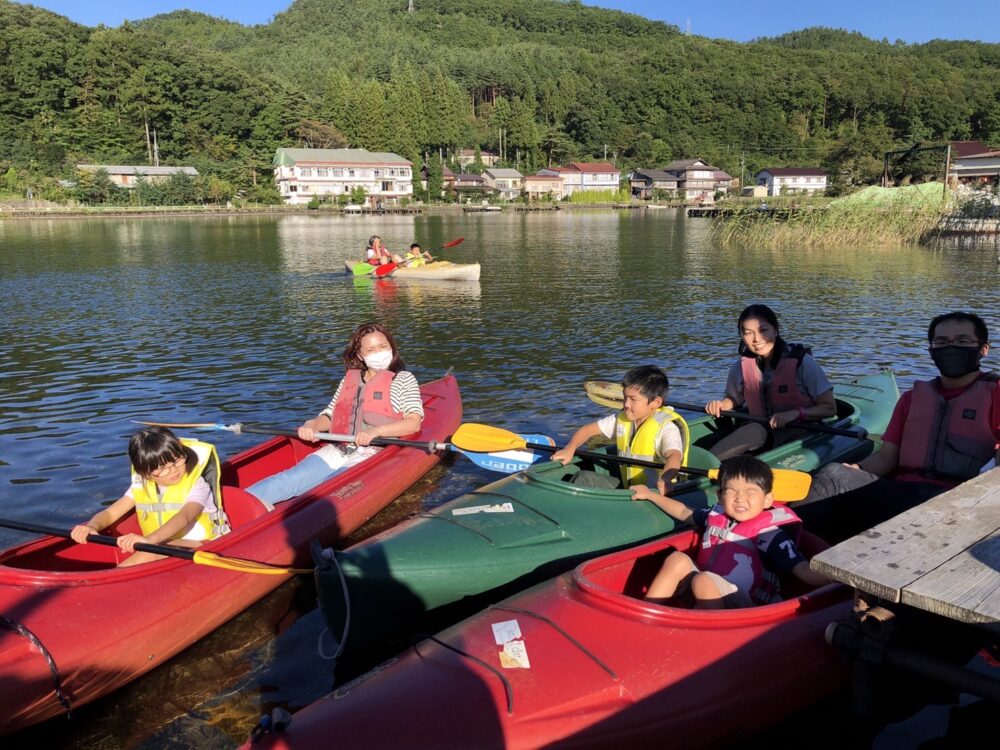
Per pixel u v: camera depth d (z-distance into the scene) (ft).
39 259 75.41
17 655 10.07
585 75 416.46
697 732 9.18
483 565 12.43
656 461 14.47
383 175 257.34
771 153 357.00
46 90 234.79
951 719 10.41
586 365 29.89
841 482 13.41
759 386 17.04
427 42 483.92
